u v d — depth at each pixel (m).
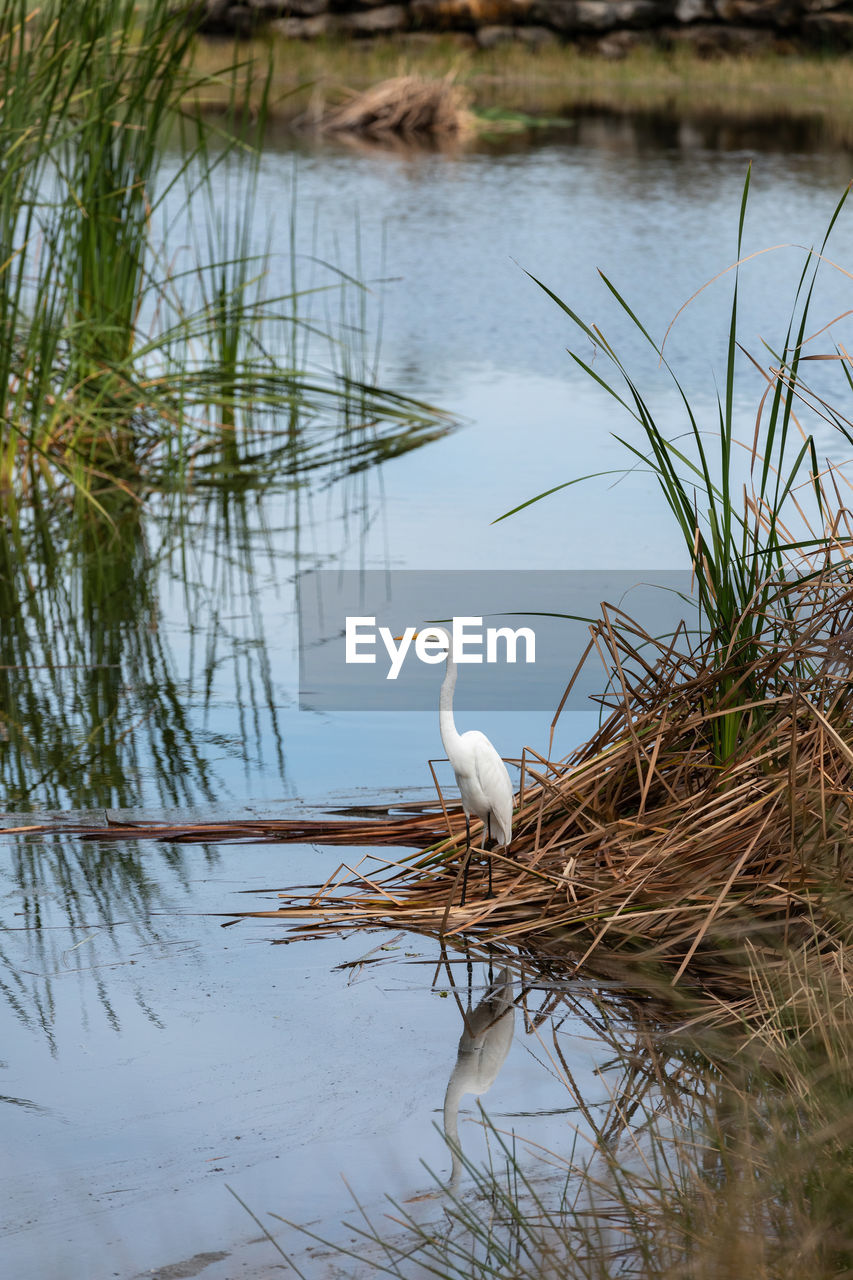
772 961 7.37
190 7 17.52
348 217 31.88
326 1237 5.35
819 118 50.78
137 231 18.69
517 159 41.31
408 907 8.24
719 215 32.00
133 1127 6.06
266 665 12.10
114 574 14.43
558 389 20.70
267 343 22.91
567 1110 6.18
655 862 8.25
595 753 9.45
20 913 8.12
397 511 16.20
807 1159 5.35
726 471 8.93
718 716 8.62
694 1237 5.03
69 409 17.47
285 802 9.62
